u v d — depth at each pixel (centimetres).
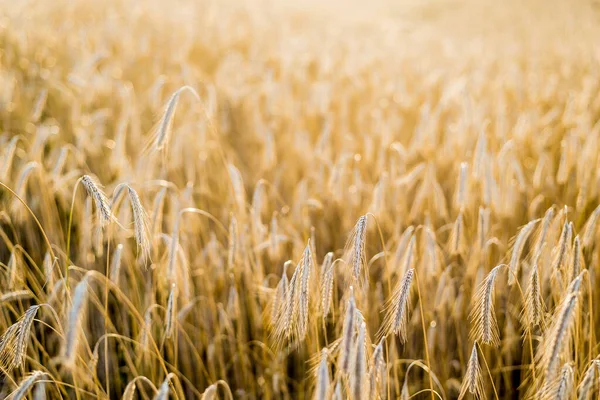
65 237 181
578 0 940
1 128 225
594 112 274
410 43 529
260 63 337
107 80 262
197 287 171
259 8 626
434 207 185
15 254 152
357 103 294
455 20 876
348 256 137
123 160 173
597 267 160
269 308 145
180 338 162
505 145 172
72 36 346
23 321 130
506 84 338
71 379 158
